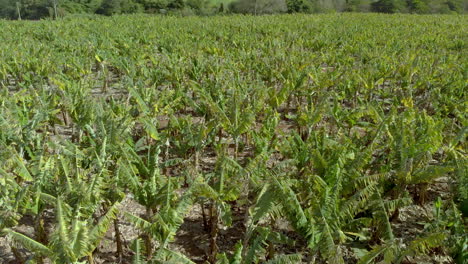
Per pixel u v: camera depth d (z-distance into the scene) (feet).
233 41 108.58
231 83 54.24
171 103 45.96
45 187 25.90
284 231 31.65
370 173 32.07
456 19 204.64
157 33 133.18
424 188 33.81
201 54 83.05
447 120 42.86
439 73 63.93
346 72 59.77
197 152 36.01
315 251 23.40
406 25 169.48
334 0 350.23
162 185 26.91
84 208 23.57
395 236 30.45
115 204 22.43
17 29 151.33
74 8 299.58
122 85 66.23
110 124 33.32
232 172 28.19
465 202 28.58
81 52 91.20
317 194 27.09
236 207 34.68
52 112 43.11
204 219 31.60
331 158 29.60
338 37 123.65
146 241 27.37
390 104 62.54
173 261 20.90
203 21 193.36
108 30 143.84
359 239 28.45
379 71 65.16
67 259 19.31
